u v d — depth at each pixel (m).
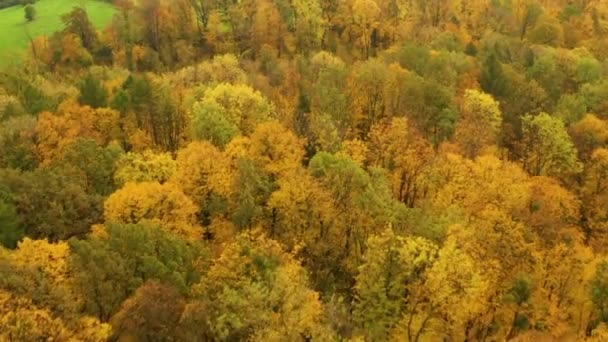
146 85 102.81
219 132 94.94
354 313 60.97
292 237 73.38
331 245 74.31
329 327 53.19
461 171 89.25
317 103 109.38
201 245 64.81
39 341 41.19
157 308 48.22
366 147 95.88
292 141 86.56
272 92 122.56
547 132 106.00
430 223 72.88
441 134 109.94
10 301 42.66
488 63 129.62
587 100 128.38
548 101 126.44
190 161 80.25
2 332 40.09
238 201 76.25
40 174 71.06
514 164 98.62
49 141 85.81
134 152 93.56
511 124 116.12
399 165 93.00
